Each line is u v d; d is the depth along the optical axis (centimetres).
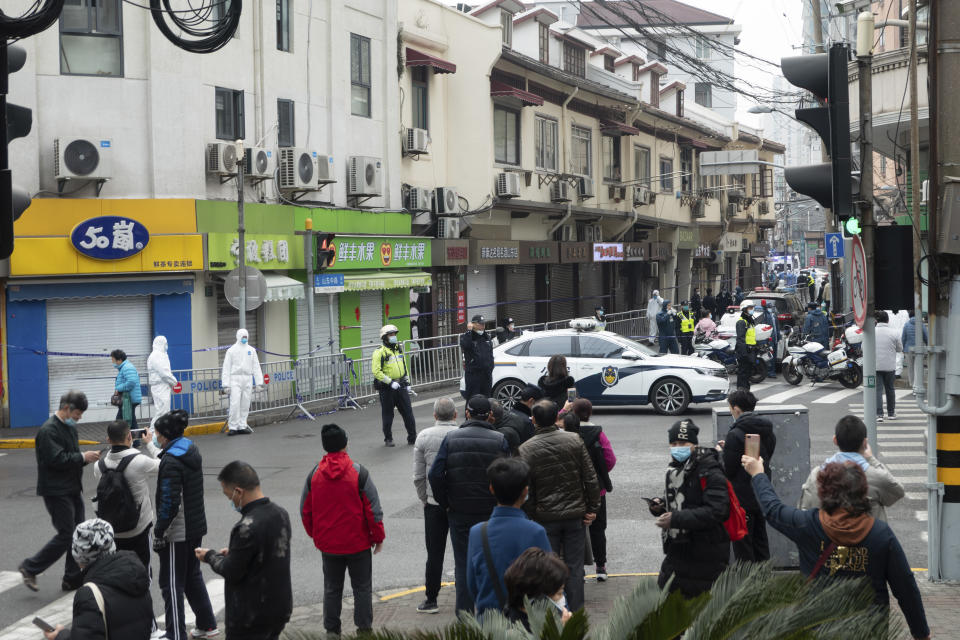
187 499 932
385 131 3138
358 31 3016
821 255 13025
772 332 3136
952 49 950
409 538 1273
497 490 679
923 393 991
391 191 3156
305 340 2827
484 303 3862
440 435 984
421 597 1040
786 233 9281
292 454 1894
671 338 3619
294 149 2656
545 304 4325
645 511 1377
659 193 5269
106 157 2270
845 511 602
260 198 2642
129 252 2317
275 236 2616
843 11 1952
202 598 949
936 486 988
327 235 2719
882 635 456
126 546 988
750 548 926
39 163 2264
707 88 8025
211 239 2419
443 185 3497
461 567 923
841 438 776
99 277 2338
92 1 2319
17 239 2219
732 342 3278
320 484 876
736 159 3697
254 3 2619
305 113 2797
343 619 977
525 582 508
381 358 1936
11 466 1838
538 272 4316
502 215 3838
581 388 2320
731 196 6488
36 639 947
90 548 664
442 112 3484
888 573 602
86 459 1104
